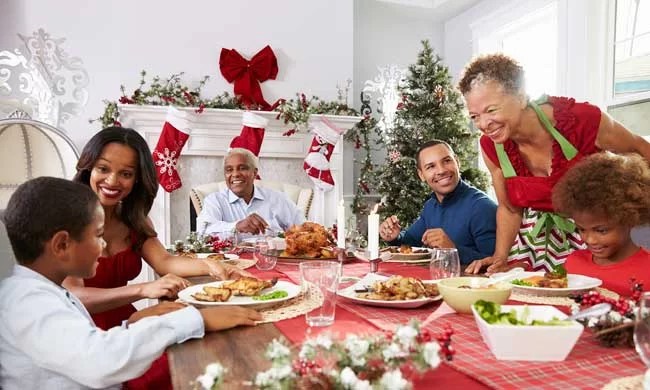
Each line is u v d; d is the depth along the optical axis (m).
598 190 1.18
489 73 1.48
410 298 1.06
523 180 1.70
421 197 4.13
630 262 1.25
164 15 4.04
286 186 4.09
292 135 4.25
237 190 3.25
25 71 3.79
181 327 0.83
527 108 1.61
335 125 4.29
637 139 1.64
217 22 4.18
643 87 3.23
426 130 4.13
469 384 0.63
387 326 0.90
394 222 2.16
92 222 0.93
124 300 1.22
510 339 0.70
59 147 3.43
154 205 3.85
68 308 0.86
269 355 0.57
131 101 3.80
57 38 3.83
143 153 1.48
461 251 1.92
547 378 0.64
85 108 3.89
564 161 1.62
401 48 5.09
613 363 0.69
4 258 0.95
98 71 3.91
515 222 1.83
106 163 1.42
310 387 0.51
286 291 1.18
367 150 4.53
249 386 0.62
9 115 3.39
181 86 4.09
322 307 0.95
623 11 3.35
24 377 0.83
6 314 0.84
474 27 4.74
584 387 0.61
